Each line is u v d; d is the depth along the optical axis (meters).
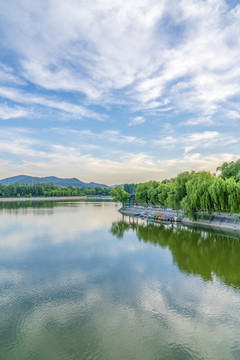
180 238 49.94
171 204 73.25
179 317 20.80
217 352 16.62
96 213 103.25
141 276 29.84
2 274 30.62
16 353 16.47
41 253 39.94
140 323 19.91
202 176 65.25
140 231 59.19
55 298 24.20
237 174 64.50
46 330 18.97
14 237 52.19
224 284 27.34
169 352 16.59
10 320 20.33
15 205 147.50
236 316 20.89
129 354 16.41
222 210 65.25
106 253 39.91
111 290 26.00
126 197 121.25
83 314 21.23
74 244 46.09
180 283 27.67
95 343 17.48
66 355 16.30
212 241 46.69
